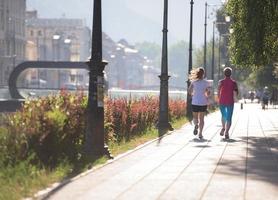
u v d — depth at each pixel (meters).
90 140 25.30
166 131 42.41
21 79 143.12
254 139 35.41
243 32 40.53
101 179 19.89
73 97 26.84
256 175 20.48
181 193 17.23
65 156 23.17
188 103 67.25
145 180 19.66
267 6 39.50
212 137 37.00
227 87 35.94
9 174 19.05
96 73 25.58
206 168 22.33
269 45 41.62
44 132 21.92
